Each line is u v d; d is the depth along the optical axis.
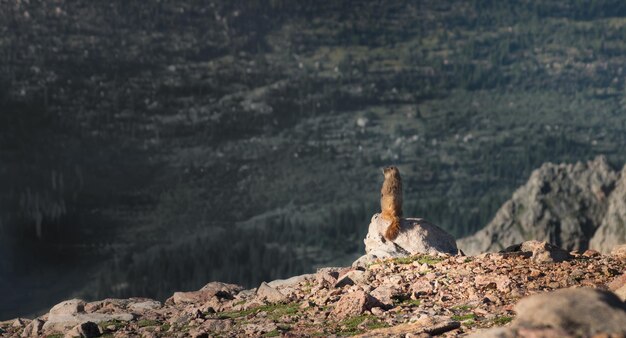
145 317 64.88
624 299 43.81
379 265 64.94
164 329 58.16
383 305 53.97
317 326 51.81
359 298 53.66
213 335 53.25
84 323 58.78
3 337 66.00
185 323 58.84
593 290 31.44
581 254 65.19
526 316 31.38
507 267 59.78
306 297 61.88
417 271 61.69
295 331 50.84
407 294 56.56
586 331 29.67
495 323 45.53
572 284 53.81
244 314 59.53
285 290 65.56
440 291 55.88
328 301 58.28
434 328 44.97
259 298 64.19
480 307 50.34
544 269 58.69
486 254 64.25
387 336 45.28
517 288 53.50
